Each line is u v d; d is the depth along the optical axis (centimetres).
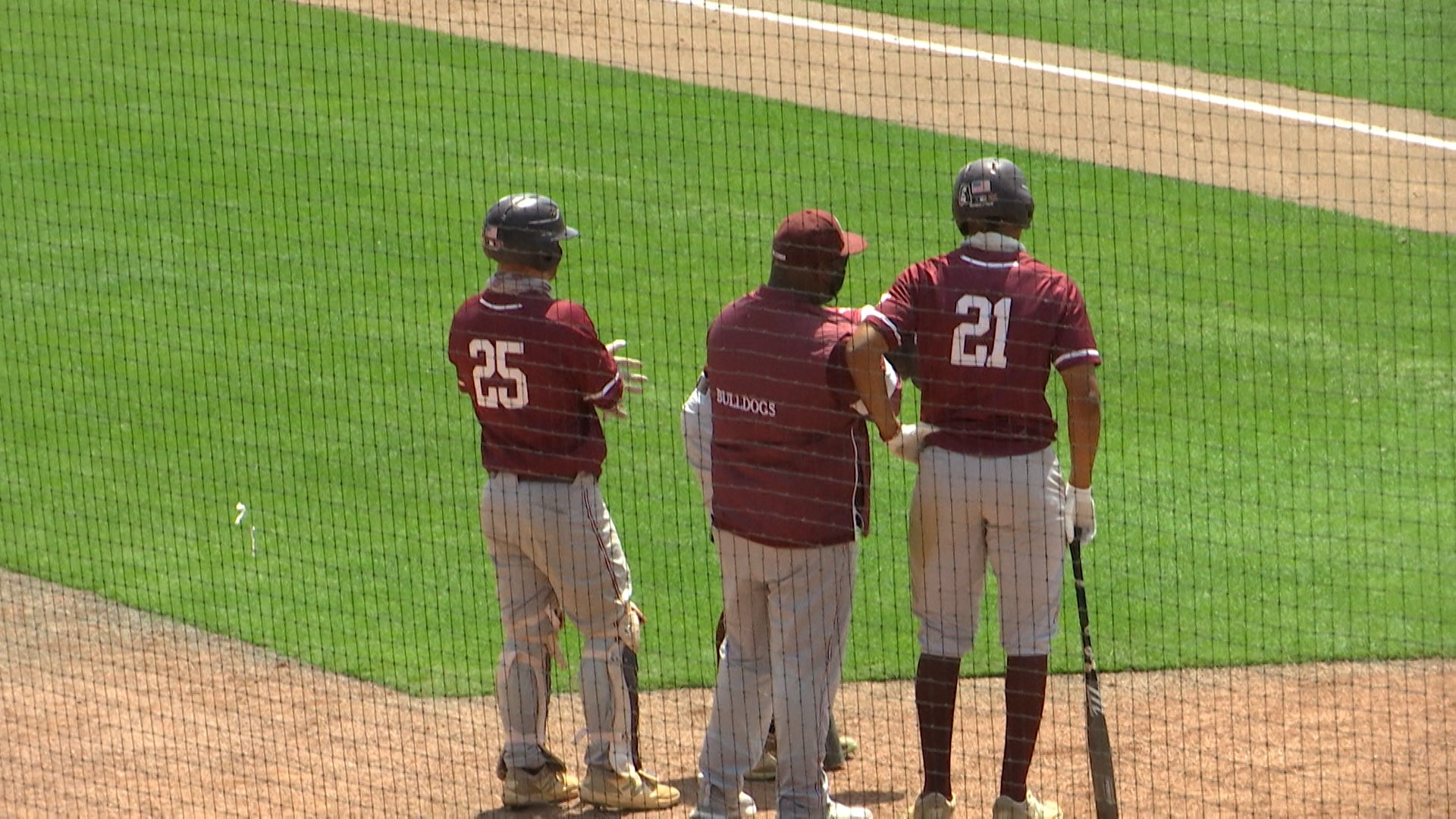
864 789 2286
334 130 5556
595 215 4922
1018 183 2042
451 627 2880
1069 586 2944
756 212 4941
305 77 5966
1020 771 2103
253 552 3188
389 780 2347
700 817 2091
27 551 3206
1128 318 4212
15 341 4203
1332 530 3134
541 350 2116
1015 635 2108
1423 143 5472
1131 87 5991
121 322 4306
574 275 4516
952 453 2067
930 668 2127
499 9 6662
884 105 5831
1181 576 2969
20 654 2812
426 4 6681
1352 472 3381
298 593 3020
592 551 2170
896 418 2012
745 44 6438
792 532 2005
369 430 3712
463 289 4478
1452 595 2866
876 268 4572
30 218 4959
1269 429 3597
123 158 5366
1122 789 2241
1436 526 3131
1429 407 3681
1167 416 3678
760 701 2108
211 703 2623
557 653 2273
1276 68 6112
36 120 5644
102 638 2875
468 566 3123
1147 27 6525
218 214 4972
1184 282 4438
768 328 2006
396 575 3088
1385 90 5906
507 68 6056
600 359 2150
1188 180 5188
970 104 5850
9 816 2258
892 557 3108
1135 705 2516
